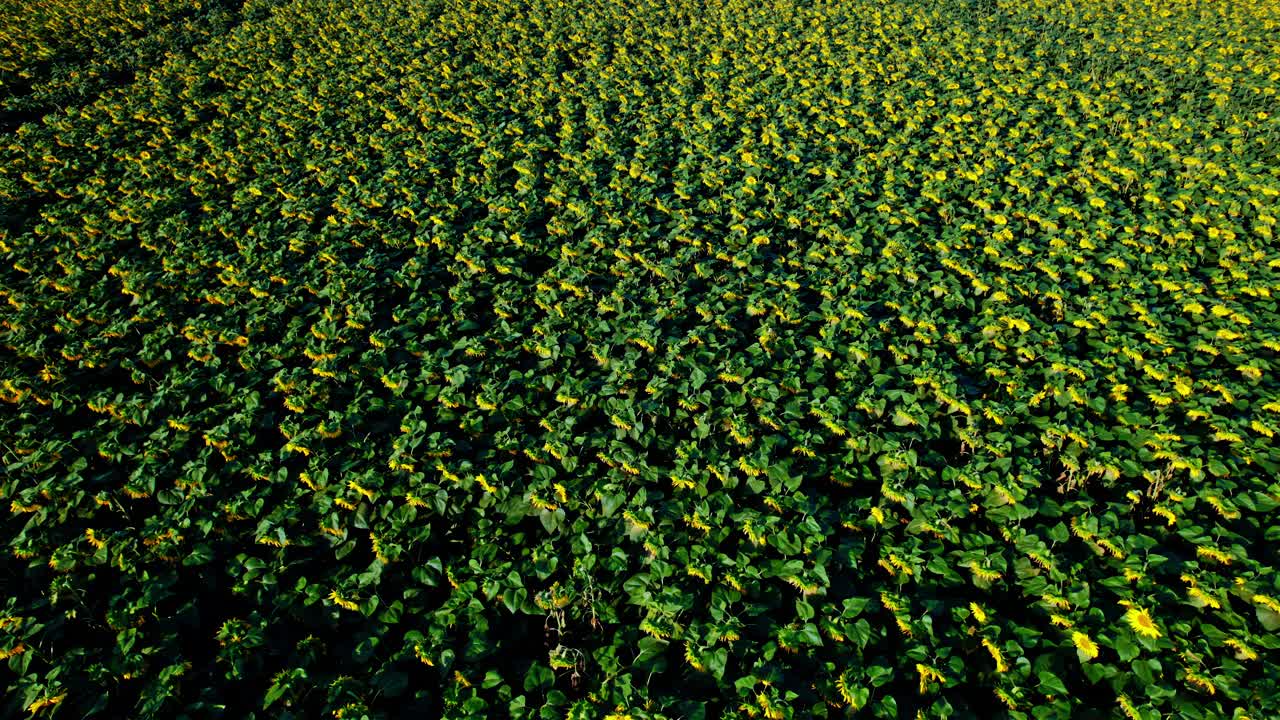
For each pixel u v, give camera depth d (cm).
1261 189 1652
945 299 1382
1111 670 750
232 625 814
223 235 1677
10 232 1689
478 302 1463
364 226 1712
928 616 800
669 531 939
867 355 1227
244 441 1078
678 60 2764
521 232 1648
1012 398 1141
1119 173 1792
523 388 1209
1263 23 2834
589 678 803
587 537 908
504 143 2150
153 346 1287
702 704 742
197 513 970
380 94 2547
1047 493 1020
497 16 3391
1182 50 2645
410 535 934
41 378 1238
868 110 2270
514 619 868
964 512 928
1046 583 845
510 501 987
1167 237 1519
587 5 3547
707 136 2111
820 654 803
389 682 773
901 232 1592
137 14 3347
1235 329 1227
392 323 1395
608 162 2036
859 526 939
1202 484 980
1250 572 822
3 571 913
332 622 845
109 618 818
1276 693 704
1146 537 873
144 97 2464
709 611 853
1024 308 1302
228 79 2661
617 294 1416
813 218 1695
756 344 1271
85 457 1065
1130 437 1046
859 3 3444
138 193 1853
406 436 1060
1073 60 2611
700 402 1136
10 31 3019
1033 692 743
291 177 1933
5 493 1002
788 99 2359
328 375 1202
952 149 1989
